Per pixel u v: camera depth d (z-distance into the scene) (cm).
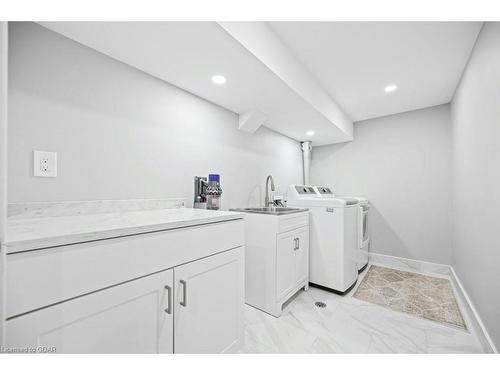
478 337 147
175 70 144
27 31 101
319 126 269
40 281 59
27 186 101
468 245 186
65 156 112
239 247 127
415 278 255
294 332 154
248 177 241
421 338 148
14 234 63
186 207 171
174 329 92
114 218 103
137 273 80
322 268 225
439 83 216
